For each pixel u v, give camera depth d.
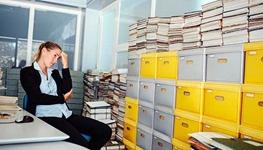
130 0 3.42
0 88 2.65
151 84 2.03
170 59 1.80
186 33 1.77
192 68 1.58
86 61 4.45
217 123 1.37
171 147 1.75
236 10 1.36
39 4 4.33
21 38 4.25
